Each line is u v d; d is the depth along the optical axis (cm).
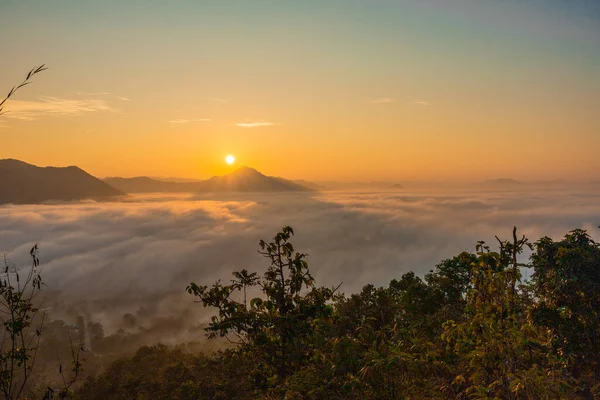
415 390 667
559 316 1049
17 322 555
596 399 720
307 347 1078
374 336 747
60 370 596
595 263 1099
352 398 677
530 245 905
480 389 583
